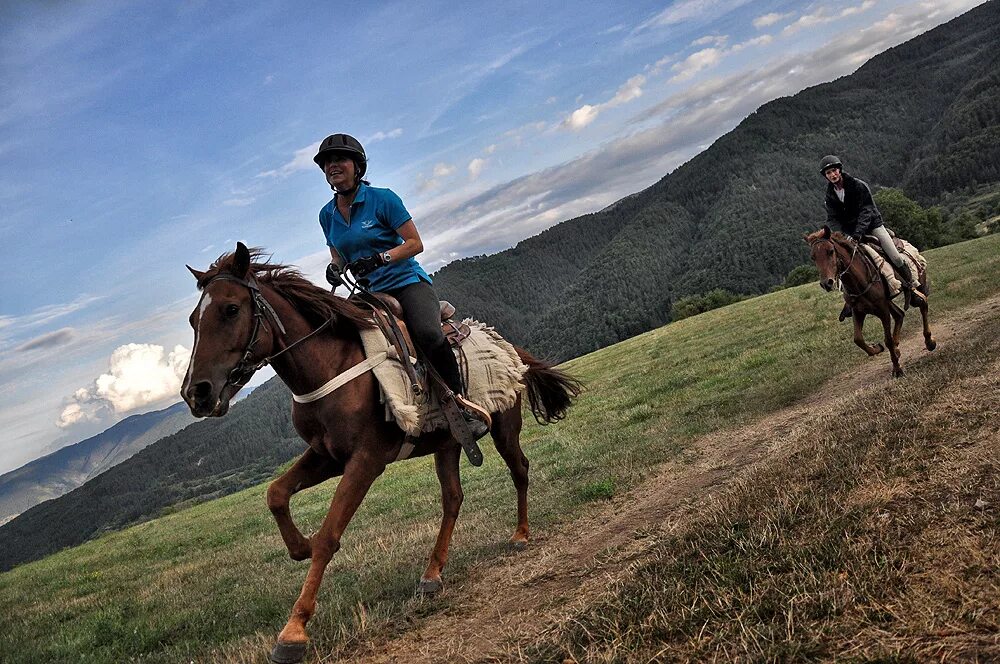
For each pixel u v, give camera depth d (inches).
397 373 181.5
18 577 597.0
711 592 138.1
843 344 546.0
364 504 490.3
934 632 104.3
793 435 277.9
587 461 383.2
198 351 156.1
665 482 285.9
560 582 187.6
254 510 696.4
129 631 260.5
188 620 254.1
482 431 212.5
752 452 286.8
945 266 1037.8
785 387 427.5
